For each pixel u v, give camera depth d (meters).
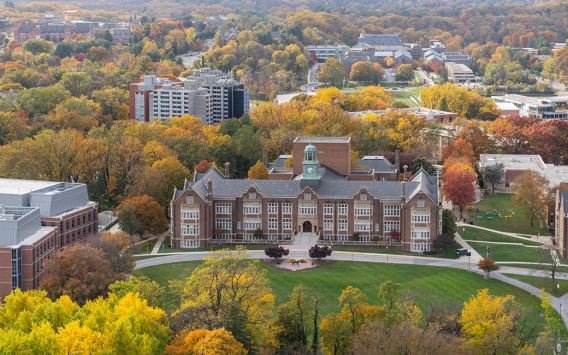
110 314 197.25
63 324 196.00
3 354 179.00
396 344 188.75
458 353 189.50
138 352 183.00
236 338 195.62
